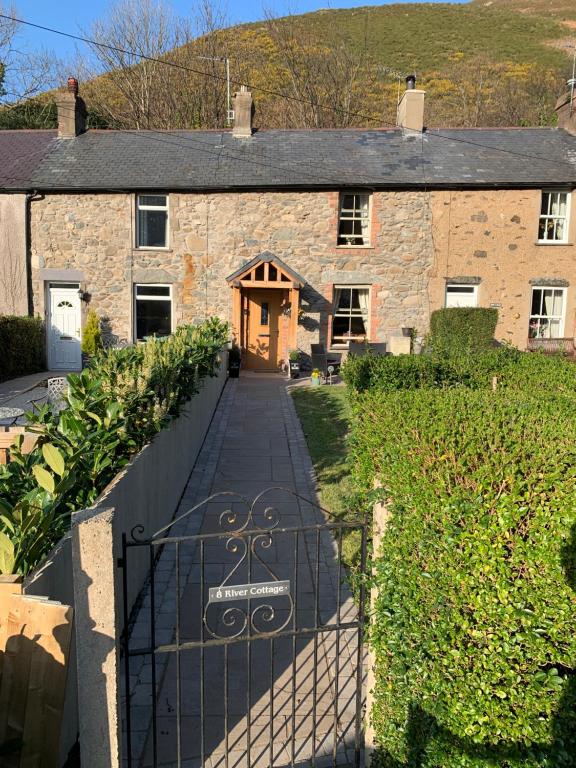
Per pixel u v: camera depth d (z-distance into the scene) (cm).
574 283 1552
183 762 285
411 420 346
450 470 260
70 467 310
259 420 984
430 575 239
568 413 393
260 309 1592
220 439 862
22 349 1434
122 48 2595
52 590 263
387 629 266
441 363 834
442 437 302
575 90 1725
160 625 391
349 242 1559
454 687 233
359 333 1578
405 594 254
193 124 2619
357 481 416
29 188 1496
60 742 263
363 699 328
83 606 228
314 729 278
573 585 227
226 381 1373
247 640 272
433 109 3136
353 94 2841
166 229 1556
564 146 1631
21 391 1130
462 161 1575
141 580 433
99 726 233
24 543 257
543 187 1521
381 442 345
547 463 258
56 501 286
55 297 1569
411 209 1527
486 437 304
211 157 1591
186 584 445
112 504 330
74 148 1634
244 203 1527
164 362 548
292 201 1527
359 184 1499
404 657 254
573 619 227
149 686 334
